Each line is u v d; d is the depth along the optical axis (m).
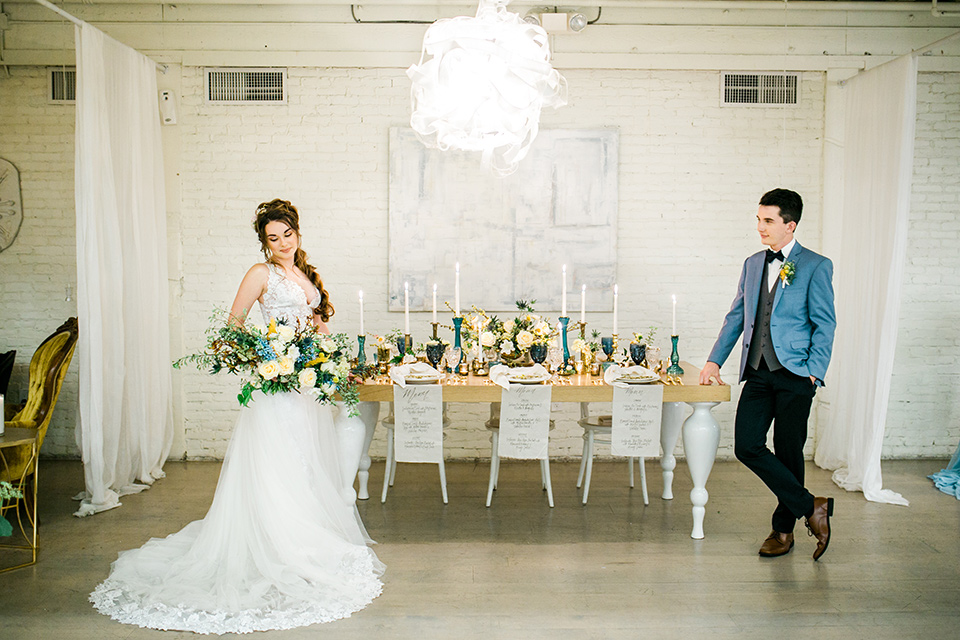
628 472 5.12
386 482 4.44
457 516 4.20
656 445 3.69
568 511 4.29
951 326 5.51
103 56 4.31
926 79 5.43
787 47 5.32
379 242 5.39
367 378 3.86
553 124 5.36
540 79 2.97
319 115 5.34
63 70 5.33
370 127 5.34
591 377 3.99
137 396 4.69
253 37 5.28
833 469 5.16
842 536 3.87
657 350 4.00
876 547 3.71
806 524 3.58
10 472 3.55
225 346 3.31
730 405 5.46
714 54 5.33
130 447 4.66
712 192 5.42
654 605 3.07
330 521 3.46
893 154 4.46
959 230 5.46
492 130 2.99
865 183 4.75
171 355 5.38
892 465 5.33
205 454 5.44
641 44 5.31
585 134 5.33
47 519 4.12
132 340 4.64
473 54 2.86
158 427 4.94
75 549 3.67
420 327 5.41
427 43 2.98
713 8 5.28
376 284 5.41
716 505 4.38
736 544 3.76
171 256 5.34
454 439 5.46
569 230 5.37
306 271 3.78
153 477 4.89
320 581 3.18
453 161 5.31
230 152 5.34
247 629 2.84
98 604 3.04
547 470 4.34
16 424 3.93
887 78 4.53
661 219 5.42
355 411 3.52
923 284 5.49
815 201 5.43
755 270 3.65
